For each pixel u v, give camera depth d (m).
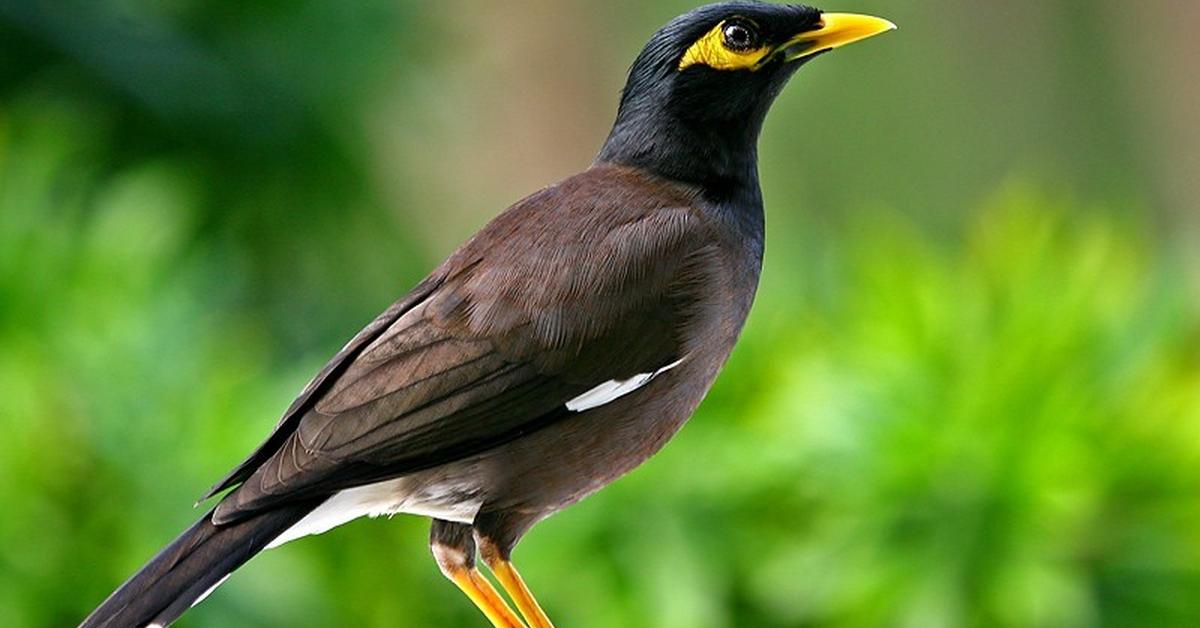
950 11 21.09
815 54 8.55
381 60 13.20
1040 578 9.28
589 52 20.16
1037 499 9.38
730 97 8.41
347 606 9.95
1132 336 9.62
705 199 8.31
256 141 12.93
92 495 9.63
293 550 9.78
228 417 9.77
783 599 9.59
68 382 9.70
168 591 7.22
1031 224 10.02
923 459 9.41
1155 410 9.47
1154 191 21.64
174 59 12.67
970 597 9.40
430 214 16.55
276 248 13.25
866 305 9.86
